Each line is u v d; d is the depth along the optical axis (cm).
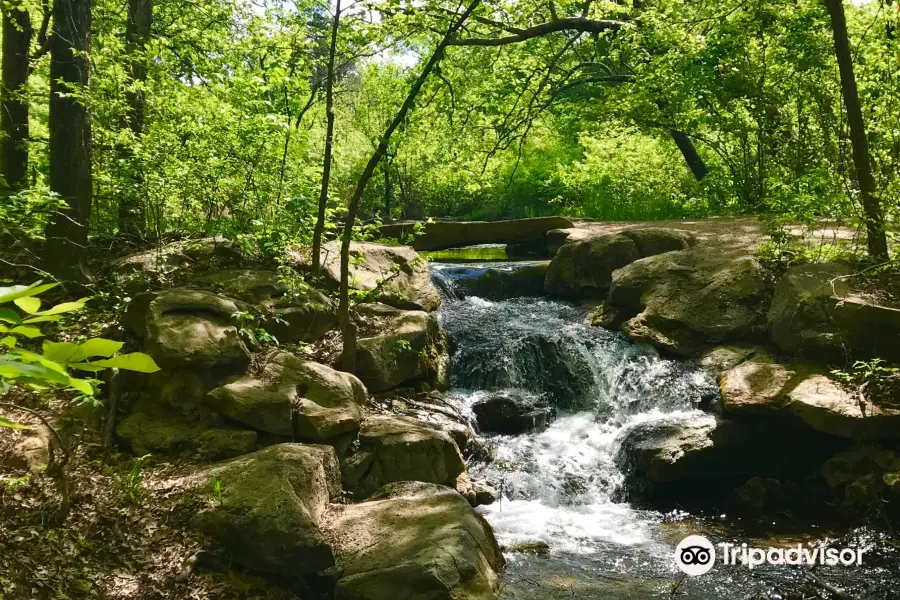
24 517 484
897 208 859
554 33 1947
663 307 928
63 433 577
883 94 1050
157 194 872
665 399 832
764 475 746
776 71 1442
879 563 591
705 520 689
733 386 777
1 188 895
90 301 778
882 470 690
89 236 993
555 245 1281
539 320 1023
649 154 2131
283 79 906
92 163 859
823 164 980
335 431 632
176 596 462
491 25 1470
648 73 1670
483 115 1672
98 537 489
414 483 616
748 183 1554
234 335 674
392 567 480
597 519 685
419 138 1750
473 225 1320
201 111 893
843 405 718
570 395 894
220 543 495
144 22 1103
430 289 955
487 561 530
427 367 843
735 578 563
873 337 776
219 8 1177
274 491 514
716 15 1358
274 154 922
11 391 602
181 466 575
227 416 618
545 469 757
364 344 780
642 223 1355
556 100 2016
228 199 913
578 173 2250
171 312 678
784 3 1352
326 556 494
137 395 645
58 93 771
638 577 561
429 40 1166
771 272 936
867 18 1280
